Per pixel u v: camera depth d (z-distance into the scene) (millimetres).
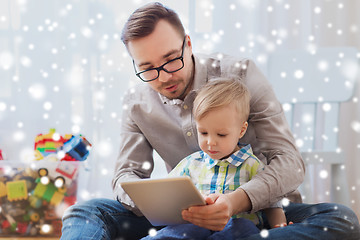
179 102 1359
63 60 2367
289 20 2369
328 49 1959
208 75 1380
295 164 1228
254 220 1208
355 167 2369
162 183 993
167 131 1416
